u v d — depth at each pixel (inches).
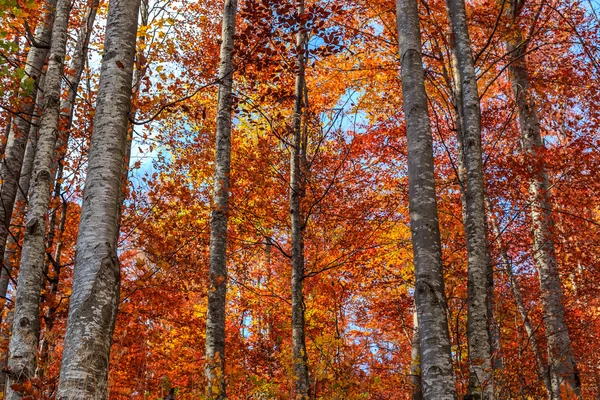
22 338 220.4
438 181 530.9
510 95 556.1
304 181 412.8
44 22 309.0
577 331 477.4
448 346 189.9
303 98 436.5
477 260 262.5
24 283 229.3
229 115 375.9
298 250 383.2
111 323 153.4
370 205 547.5
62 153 320.2
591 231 478.9
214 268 327.6
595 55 470.6
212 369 294.8
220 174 356.5
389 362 663.8
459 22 323.9
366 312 635.5
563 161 437.4
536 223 429.1
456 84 377.7
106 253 159.0
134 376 366.9
